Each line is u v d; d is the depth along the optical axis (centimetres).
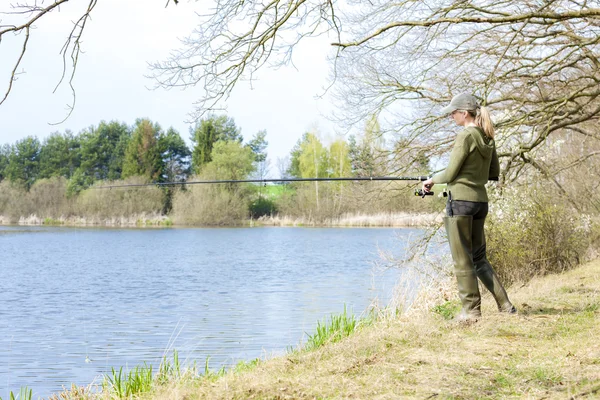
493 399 400
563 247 1183
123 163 8156
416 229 1248
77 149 8469
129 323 1404
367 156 1317
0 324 1420
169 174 8181
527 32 1066
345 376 467
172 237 5016
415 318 722
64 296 1939
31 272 2694
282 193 6638
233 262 3031
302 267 2730
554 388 416
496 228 1134
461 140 626
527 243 1162
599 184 1590
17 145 8344
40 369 975
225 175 6544
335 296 1727
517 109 1125
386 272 2161
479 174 637
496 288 671
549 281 1012
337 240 4306
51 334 1282
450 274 1126
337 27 759
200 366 857
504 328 604
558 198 1314
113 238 4950
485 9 1024
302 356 553
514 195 1198
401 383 440
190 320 1411
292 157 8219
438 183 657
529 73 1127
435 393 414
